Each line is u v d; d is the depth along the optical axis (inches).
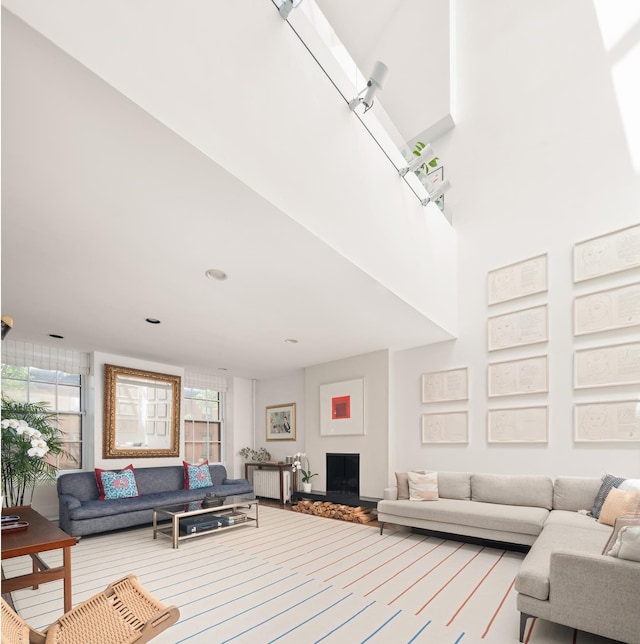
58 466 238.7
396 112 267.3
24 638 62.4
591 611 88.9
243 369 308.7
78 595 126.1
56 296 159.2
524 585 97.0
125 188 92.7
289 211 103.9
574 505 165.3
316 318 188.9
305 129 111.4
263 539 192.4
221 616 111.0
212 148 83.4
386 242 154.6
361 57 273.6
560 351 188.9
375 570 146.7
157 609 70.1
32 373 235.9
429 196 193.9
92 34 65.1
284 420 323.9
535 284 201.0
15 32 58.7
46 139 77.5
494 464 201.9
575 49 209.8
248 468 333.1
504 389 202.7
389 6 254.4
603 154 191.8
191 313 180.9
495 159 228.2
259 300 165.2
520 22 231.9
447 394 223.8
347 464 263.7
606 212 186.9
